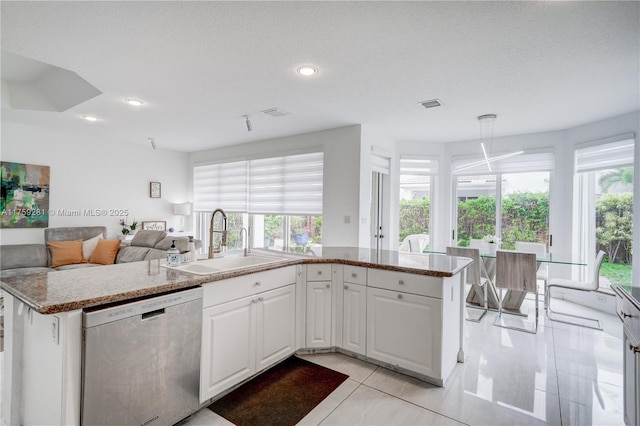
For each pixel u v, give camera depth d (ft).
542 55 7.78
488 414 6.48
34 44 7.48
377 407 6.67
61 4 6.02
